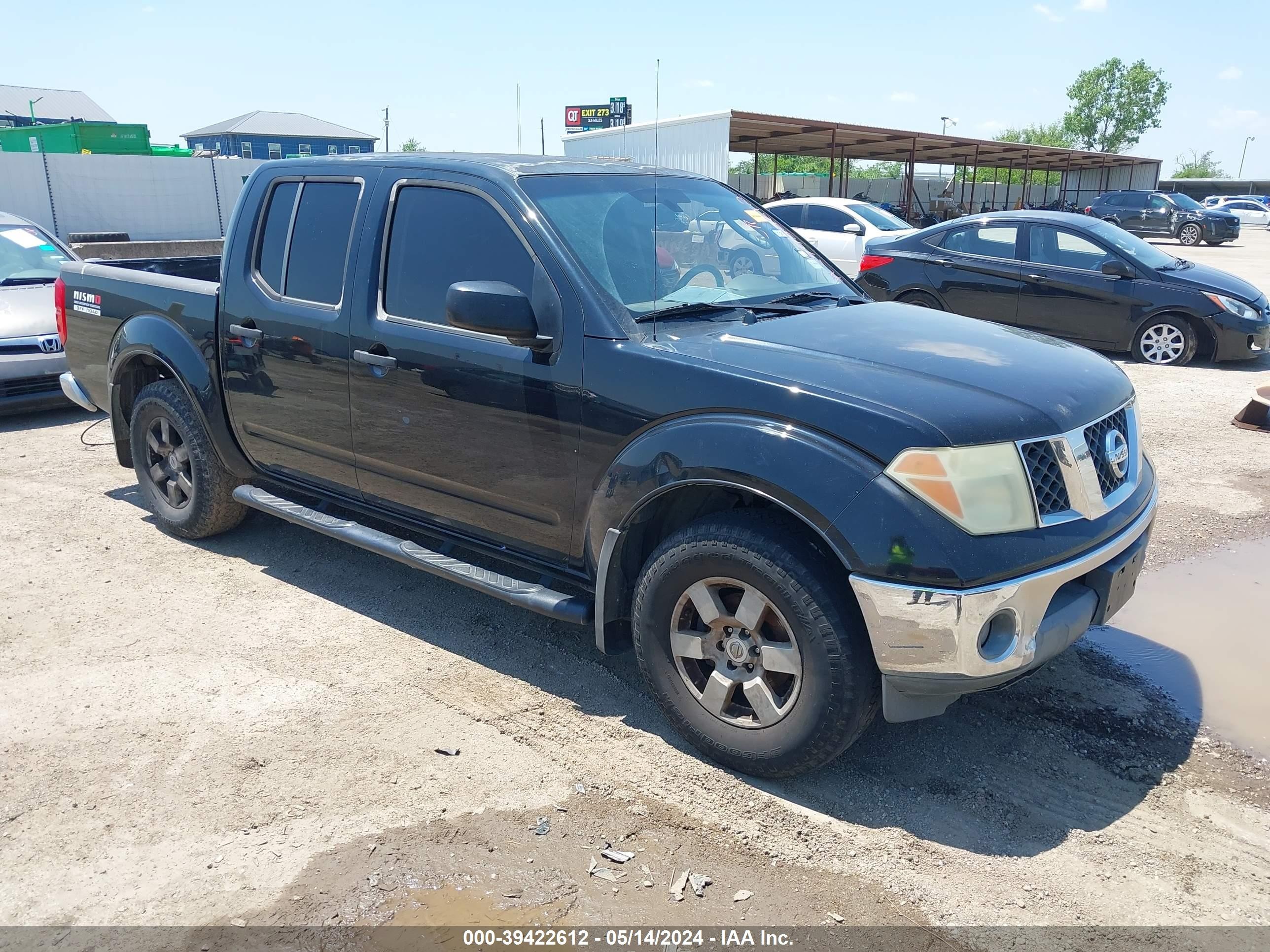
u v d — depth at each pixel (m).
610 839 2.78
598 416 3.18
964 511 2.62
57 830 2.80
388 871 2.63
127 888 2.57
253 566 4.81
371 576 4.70
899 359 3.07
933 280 11.29
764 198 35.59
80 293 5.28
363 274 3.88
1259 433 7.44
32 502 5.77
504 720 3.42
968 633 2.60
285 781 3.04
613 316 3.23
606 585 3.25
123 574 4.70
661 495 3.05
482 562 4.65
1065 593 2.88
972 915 2.49
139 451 5.15
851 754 3.22
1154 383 9.31
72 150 30.92
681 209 3.96
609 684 3.70
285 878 2.61
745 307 3.62
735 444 2.85
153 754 3.18
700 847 2.75
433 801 2.94
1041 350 3.39
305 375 4.11
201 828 2.81
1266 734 3.37
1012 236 10.88
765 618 2.94
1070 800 2.99
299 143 86.38
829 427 2.74
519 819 2.86
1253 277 19.72
